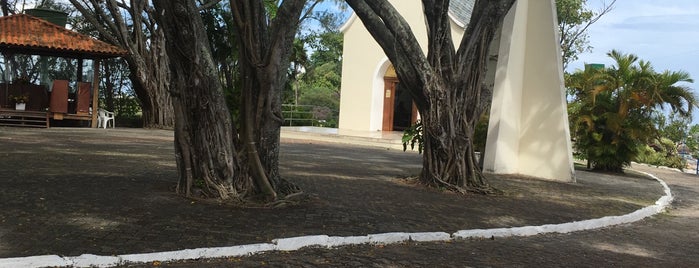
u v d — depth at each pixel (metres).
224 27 20.44
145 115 23.47
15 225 5.74
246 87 7.80
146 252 5.16
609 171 18.23
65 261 4.70
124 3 23.00
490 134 14.22
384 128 28.17
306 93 49.38
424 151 10.95
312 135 24.00
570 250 6.86
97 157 11.66
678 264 6.51
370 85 27.77
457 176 10.61
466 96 10.64
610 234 8.23
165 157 12.41
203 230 6.13
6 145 12.88
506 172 14.30
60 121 21.72
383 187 10.35
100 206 6.85
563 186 12.82
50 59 22.89
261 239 5.94
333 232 6.51
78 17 29.56
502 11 10.31
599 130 17.81
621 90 17.36
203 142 7.73
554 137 13.88
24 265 4.53
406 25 9.85
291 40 7.77
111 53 21.19
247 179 7.83
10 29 20.16
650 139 17.72
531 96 14.21
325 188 9.66
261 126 7.84
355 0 10.00
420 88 10.37
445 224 7.55
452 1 26.41
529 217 8.62
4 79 20.80
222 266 5.09
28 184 7.95
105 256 4.90
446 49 10.34
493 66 16.30
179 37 7.36
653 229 8.95
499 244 6.88
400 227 7.08
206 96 7.62
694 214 10.98
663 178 18.88
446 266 5.68
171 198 7.58
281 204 7.70
